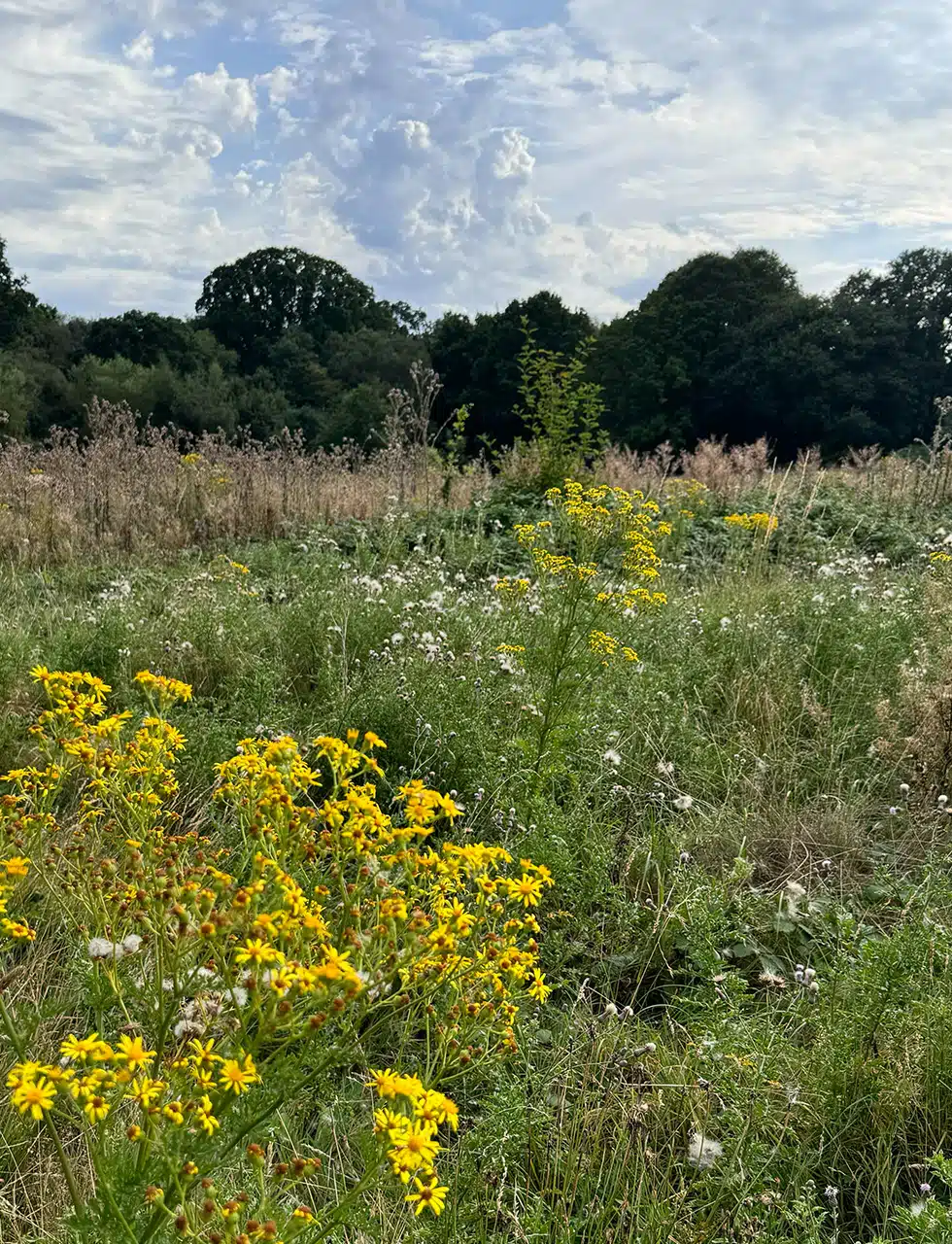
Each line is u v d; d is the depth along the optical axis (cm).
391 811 384
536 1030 273
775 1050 261
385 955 168
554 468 1161
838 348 4319
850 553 920
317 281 6456
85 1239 150
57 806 364
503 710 443
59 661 502
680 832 383
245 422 4766
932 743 429
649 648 561
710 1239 208
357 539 936
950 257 4666
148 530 967
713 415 4403
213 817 338
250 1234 144
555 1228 209
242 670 495
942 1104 249
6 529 916
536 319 4338
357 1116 239
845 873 371
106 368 4653
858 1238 223
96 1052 141
